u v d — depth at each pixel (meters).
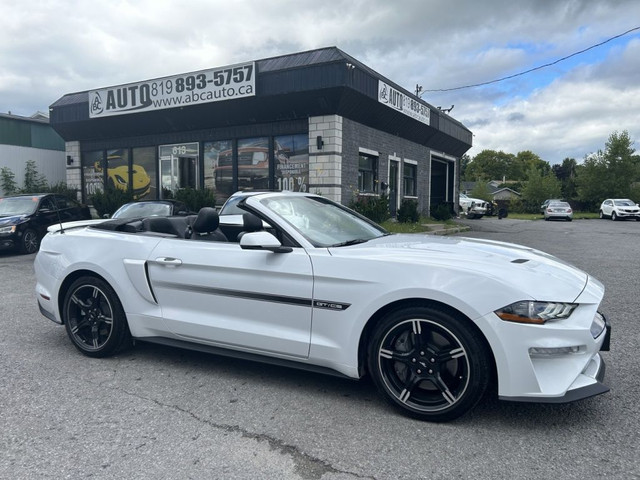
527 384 2.67
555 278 2.90
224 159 16.64
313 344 3.21
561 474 2.36
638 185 43.19
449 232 17.14
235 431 2.84
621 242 14.38
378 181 17.19
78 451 2.62
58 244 4.37
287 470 2.43
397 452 2.59
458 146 25.28
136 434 2.81
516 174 120.69
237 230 4.60
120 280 3.96
